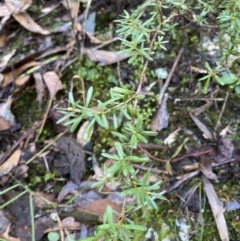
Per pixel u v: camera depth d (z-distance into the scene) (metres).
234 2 0.31
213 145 0.39
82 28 0.46
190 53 0.43
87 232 0.37
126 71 0.43
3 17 0.46
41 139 0.41
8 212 0.38
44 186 0.40
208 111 0.41
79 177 0.39
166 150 0.40
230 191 0.37
